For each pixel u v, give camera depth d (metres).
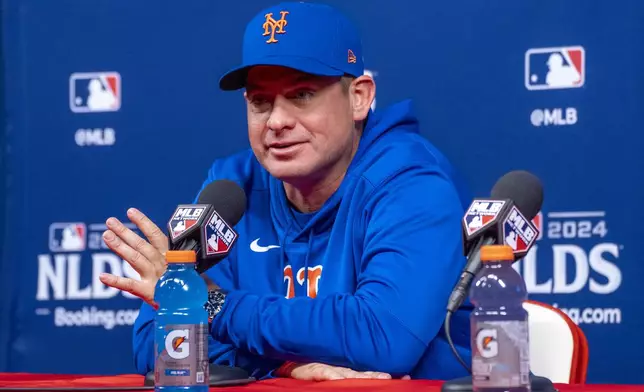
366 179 9.41
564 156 13.31
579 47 13.28
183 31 14.40
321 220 9.59
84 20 14.65
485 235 6.50
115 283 7.70
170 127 14.41
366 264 9.05
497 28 13.50
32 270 14.64
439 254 8.85
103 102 14.58
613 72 13.20
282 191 9.97
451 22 13.61
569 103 13.31
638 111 13.12
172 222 7.21
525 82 13.43
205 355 6.52
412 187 9.19
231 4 14.27
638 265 13.08
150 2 14.48
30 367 14.53
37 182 14.69
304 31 9.00
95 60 14.61
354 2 13.84
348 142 9.46
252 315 8.48
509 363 5.95
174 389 6.38
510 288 6.52
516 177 6.98
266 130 9.23
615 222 13.16
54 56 14.70
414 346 8.46
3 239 14.69
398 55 13.73
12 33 14.79
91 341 14.51
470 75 13.57
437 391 6.68
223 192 8.09
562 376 9.73
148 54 14.48
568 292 13.24
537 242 13.33
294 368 8.62
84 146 14.62
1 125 14.74
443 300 8.71
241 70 9.16
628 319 13.09
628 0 13.16
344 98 9.34
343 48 9.23
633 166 13.13
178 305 6.90
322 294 9.30
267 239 9.95
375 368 8.41
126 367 14.40
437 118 13.64
